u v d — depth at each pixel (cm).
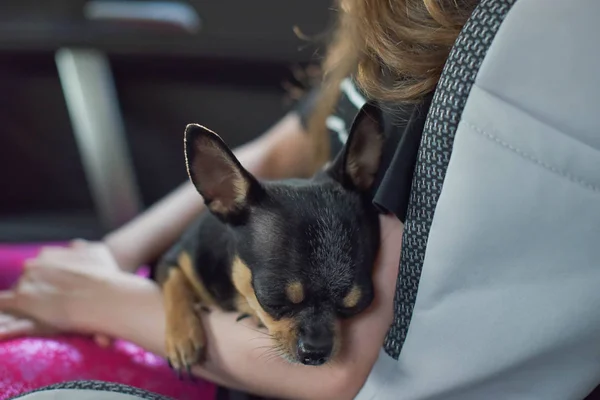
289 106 184
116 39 177
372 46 89
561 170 67
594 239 68
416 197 77
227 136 191
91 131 188
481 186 69
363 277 88
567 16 66
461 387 77
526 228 69
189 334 99
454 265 73
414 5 87
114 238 135
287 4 173
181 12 176
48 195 202
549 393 77
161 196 201
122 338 106
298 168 136
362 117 90
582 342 73
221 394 102
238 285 95
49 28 177
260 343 94
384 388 82
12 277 142
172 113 190
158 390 100
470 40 70
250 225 92
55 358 99
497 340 74
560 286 70
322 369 89
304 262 87
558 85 66
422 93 83
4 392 91
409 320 79
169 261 113
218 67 181
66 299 110
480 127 69
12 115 191
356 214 91
